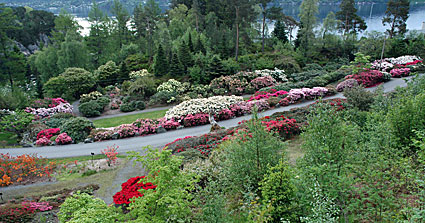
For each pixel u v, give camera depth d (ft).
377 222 17.98
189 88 107.45
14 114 74.49
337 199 19.30
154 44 143.13
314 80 93.09
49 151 57.82
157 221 18.33
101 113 95.30
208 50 130.93
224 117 70.95
